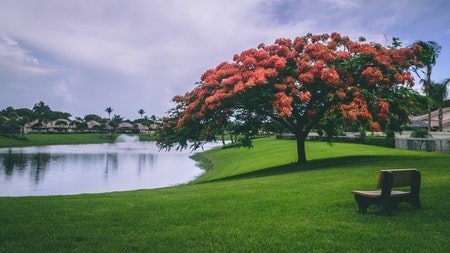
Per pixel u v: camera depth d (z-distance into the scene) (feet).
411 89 88.43
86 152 292.20
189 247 25.81
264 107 89.40
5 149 323.37
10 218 34.96
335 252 24.14
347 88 81.00
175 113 98.32
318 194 43.45
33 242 27.35
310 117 91.15
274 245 25.68
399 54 86.28
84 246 26.23
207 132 90.63
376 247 24.79
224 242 26.61
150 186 114.83
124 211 37.73
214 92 84.74
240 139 102.53
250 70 84.38
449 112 294.25
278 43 90.79
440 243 25.31
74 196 53.47
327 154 130.41
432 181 48.88
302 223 30.99
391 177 32.32
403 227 29.14
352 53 86.89
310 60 85.51
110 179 133.39
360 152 126.82
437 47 163.73
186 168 172.45
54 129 639.76
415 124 270.46
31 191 106.32
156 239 27.63
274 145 213.87
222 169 149.28
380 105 77.30
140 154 271.28
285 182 57.00
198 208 38.40
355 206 36.52
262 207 37.73
